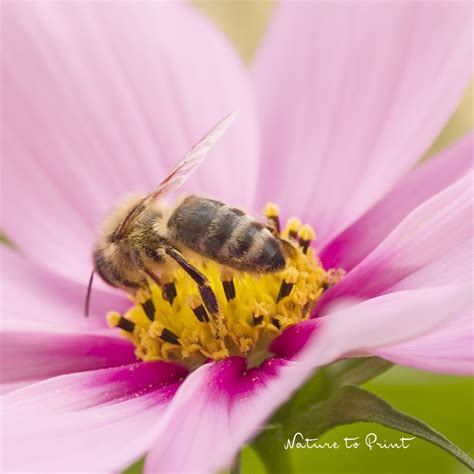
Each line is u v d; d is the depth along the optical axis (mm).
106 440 138
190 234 150
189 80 167
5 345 154
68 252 163
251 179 164
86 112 166
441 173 158
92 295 161
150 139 167
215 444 135
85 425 140
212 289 150
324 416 143
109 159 166
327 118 163
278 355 149
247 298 151
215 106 166
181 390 137
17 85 165
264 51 167
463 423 157
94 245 156
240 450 141
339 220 159
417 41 159
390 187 156
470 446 157
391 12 160
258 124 166
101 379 149
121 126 167
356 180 160
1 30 165
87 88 167
